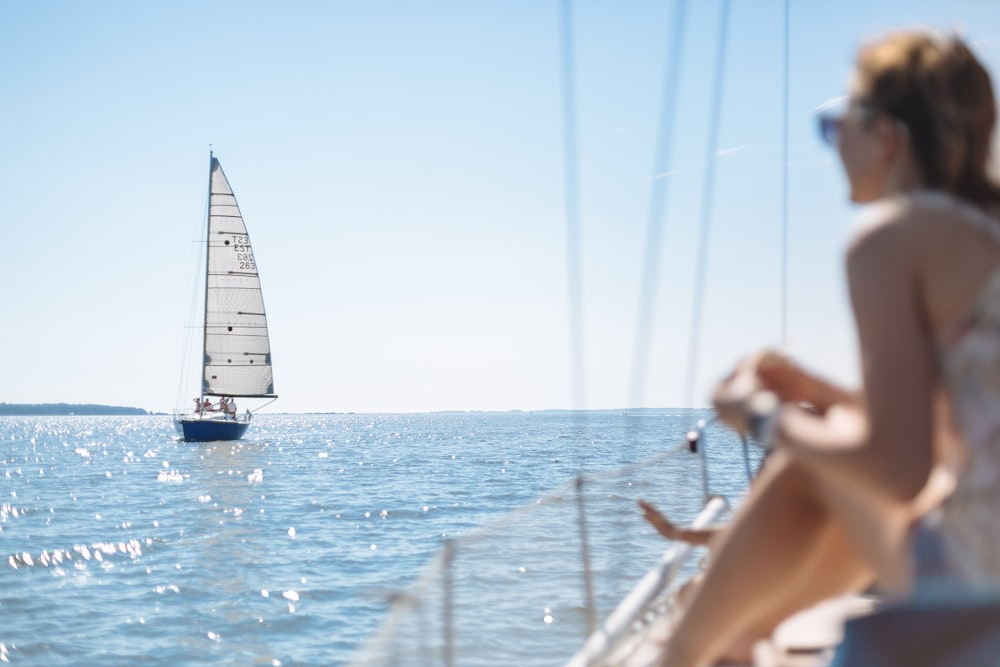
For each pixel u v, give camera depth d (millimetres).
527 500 31297
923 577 1345
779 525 1645
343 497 34500
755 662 1901
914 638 1293
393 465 53156
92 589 17797
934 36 1407
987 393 1271
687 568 3256
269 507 31516
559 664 2283
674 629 1729
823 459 1293
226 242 57844
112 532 25922
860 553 1557
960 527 1312
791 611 1908
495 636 2027
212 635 14062
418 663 1724
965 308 1269
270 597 16484
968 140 1359
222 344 58000
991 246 1278
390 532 24516
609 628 2320
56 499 35812
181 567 19938
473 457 60062
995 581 1270
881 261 1277
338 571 18828
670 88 2215
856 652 1327
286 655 12844
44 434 132250
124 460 61656
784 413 1388
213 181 57375
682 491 3268
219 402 63406
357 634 13852
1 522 28609
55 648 13516
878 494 1260
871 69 1418
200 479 45125
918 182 1384
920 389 1240
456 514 28141
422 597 1746
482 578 2023
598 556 2590
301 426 176875
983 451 1278
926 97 1361
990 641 1255
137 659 12914
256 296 58438
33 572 19797
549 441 89312
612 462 43781
